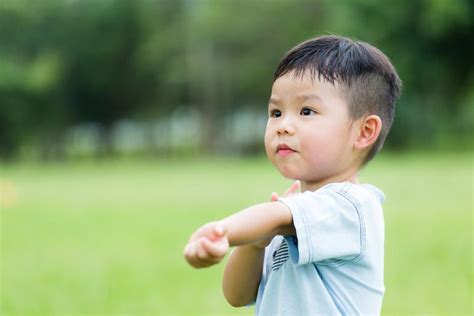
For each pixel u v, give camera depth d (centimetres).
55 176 2347
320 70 253
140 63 4119
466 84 3231
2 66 3778
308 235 231
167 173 2311
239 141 4325
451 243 795
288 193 283
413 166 2078
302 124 250
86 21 4034
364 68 259
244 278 268
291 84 254
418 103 3191
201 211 1172
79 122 4397
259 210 227
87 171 2662
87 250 830
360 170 267
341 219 237
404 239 825
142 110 4475
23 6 3928
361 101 257
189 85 4203
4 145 4000
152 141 4578
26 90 3828
